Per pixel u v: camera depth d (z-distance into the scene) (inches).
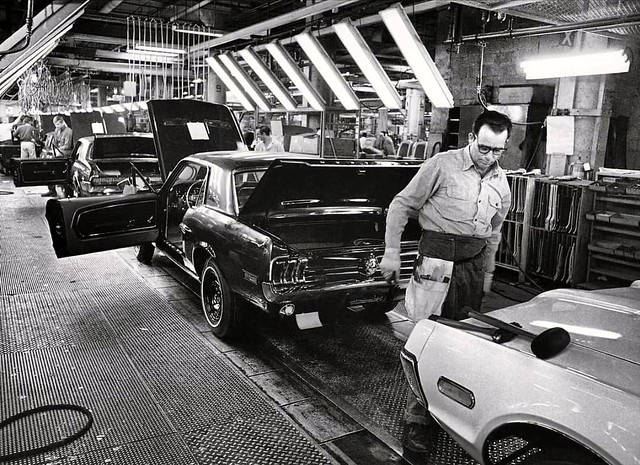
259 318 182.4
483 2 169.0
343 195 173.2
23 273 232.4
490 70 348.8
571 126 242.2
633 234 200.8
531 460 71.4
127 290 212.7
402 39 211.9
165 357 151.3
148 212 204.7
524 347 75.6
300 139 367.2
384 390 135.0
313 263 144.3
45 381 134.6
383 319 186.2
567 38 277.1
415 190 107.6
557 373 67.4
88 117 490.3
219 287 163.6
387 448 110.1
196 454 105.6
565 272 222.8
